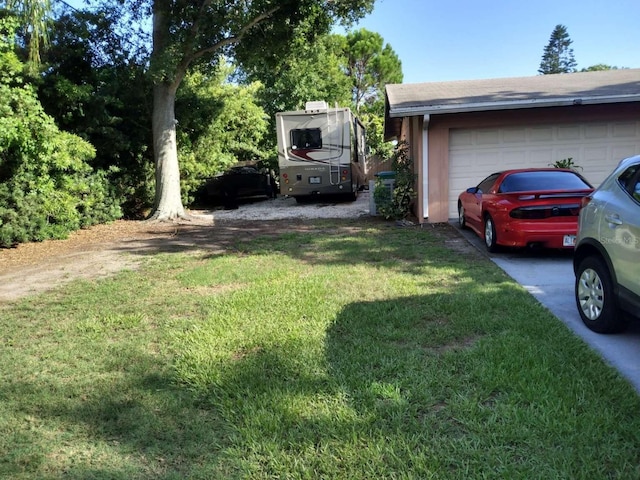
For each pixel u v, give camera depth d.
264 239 10.12
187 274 7.11
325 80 29.02
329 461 2.63
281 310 5.18
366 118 37.38
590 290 4.55
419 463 2.56
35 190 10.48
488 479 2.44
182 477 2.57
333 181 16.84
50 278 7.37
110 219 13.41
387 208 12.13
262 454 2.73
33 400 3.44
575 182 7.88
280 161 17.02
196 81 17.11
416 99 11.62
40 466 2.71
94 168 13.38
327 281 6.32
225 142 18.80
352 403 3.20
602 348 4.07
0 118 8.60
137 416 3.18
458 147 11.33
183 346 4.30
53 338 4.71
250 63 14.62
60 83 11.09
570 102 10.34
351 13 13.33
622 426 2.81
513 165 11.35
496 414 3.00
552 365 3.63
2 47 9.05
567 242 7.07
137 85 13.96
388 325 4.62
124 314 5.36
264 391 3.40
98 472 2.64
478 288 5.80
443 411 3.07
